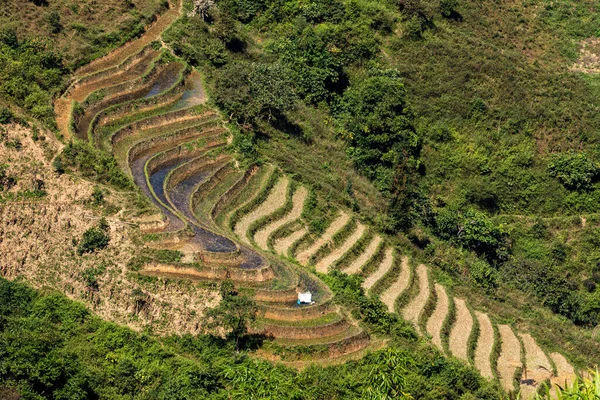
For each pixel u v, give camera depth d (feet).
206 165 261.44
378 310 220.84
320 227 253.65
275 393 159.63
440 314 244.01
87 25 287.48
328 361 202.69
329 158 291.99
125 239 214.28
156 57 292.40
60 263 208.74
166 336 198.39
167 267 210.38
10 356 172.65
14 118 234.17
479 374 222.48
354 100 311.47
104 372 182.91
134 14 303.07
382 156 298.35
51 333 185.37
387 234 265.95
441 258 271.28
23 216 216.13
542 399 117.70
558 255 296.10
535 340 251.80
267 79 286.66
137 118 265.13
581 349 254.68
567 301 277.03
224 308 200.03
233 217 243.60
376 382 166.20
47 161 229.25
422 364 209.36
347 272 241.76
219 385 182.39
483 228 286.05
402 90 309.22
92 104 258.57
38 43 263.70
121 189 230.07
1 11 271.90
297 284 220.02
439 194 306.55
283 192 262.26
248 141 272.31
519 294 276.00
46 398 173.58
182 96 284.41
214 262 216.95
